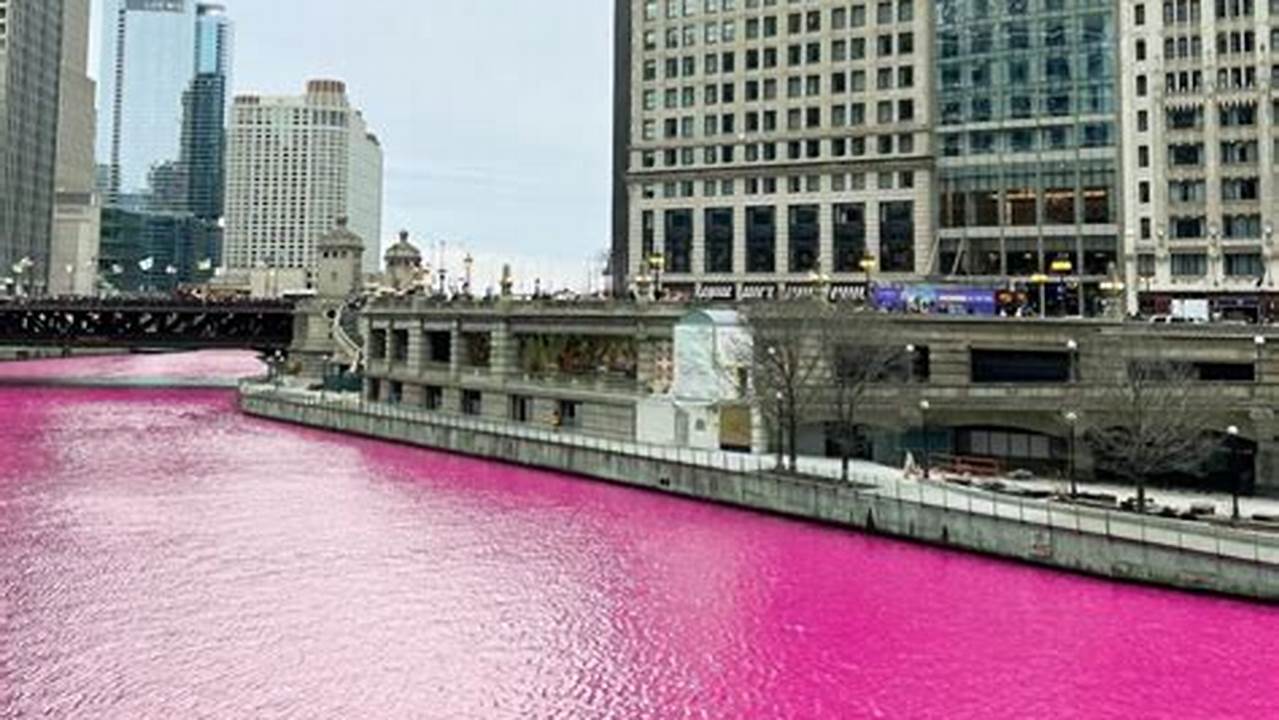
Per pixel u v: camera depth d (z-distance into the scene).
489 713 30.09
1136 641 35.62
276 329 142.12
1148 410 50.59
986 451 62.19
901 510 48.81
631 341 72.50
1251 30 96.25
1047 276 99.38
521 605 40.34
